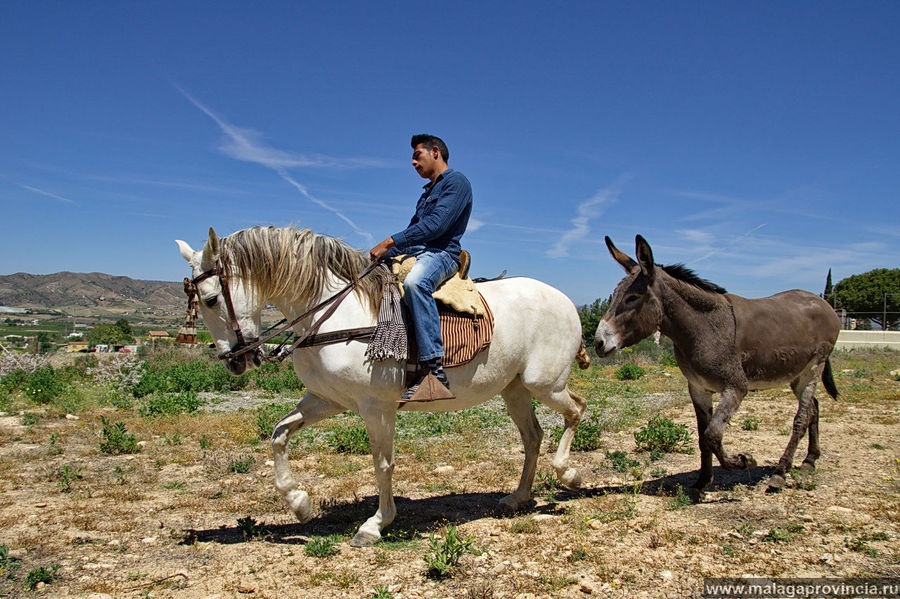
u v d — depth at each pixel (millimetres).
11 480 6496
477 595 3361
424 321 4215
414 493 5875
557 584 3475
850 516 4641
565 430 5453
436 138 4715
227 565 3936
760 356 5504
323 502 5438
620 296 5371
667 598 3289
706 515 4809
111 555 4156
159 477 6711
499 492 5848
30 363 16500
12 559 4031
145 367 16391
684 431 7852
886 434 8117
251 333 4328
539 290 5129
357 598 3381
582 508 5102
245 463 6973
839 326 6328
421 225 4355
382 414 4289
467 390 4590
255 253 4238
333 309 4285
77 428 9727
